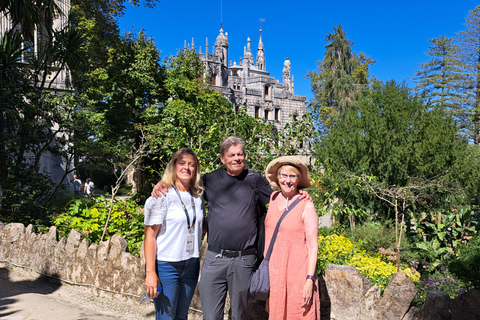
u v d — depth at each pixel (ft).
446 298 10.14
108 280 16.90
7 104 33.19
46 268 19.85
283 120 211.61
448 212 34.24
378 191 31.12
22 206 32.14
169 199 10.05
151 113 66.59
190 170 10.21
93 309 15.55
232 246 10.07
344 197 34.40
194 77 78.18
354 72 147.95
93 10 72.08
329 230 33.17
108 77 67.00
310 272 9.57
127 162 40.81
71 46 39.09
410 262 26.05
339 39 144.97
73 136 38.47
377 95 39.11
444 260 29.25
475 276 23.59
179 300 10.66
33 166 35.70
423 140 35.81
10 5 35.47
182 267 10.22
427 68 161.17
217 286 10.27
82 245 18.39
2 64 34.55
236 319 10.37
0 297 16.76
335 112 133.80
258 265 10.73
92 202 29.73
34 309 15.02
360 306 11.21
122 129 61.21
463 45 150.92
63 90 39.22
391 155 34.71
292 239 9.99
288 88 247.91
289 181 9.98
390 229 29.45
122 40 73.10
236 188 10.37
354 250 20.08
